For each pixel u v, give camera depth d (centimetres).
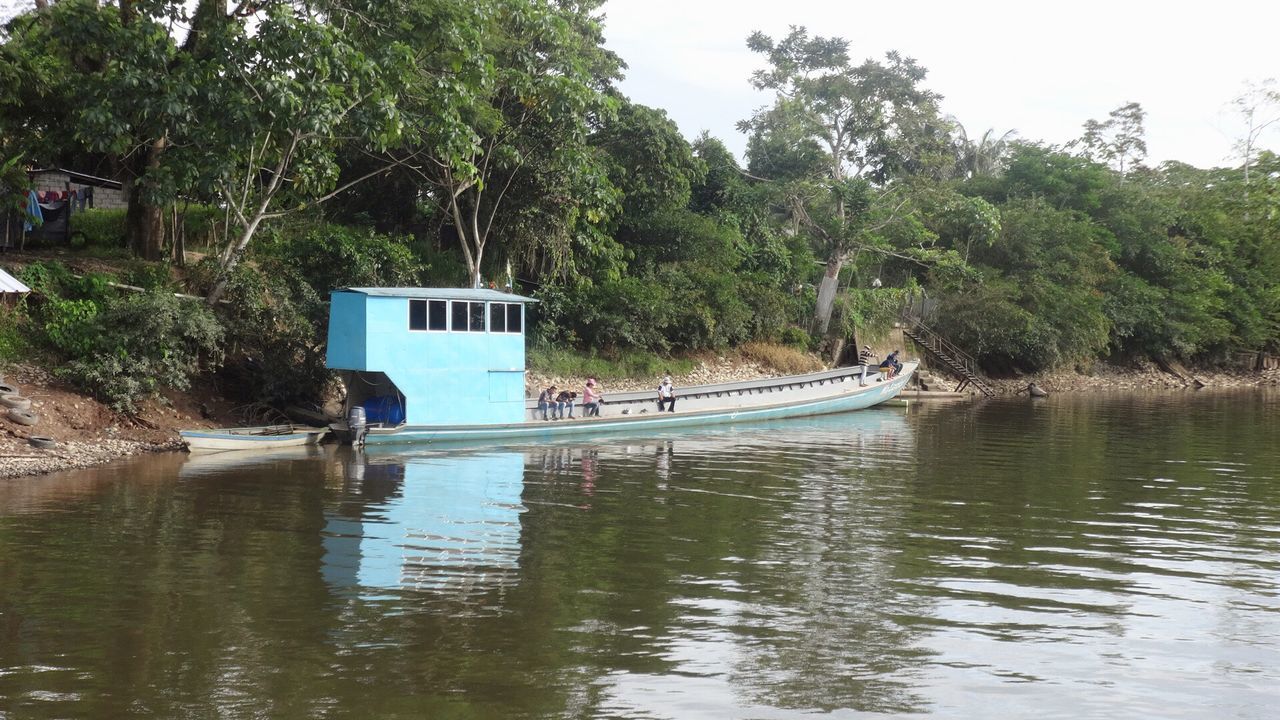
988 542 1382
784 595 1095
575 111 2852
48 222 2667
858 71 5256
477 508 1549
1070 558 1295
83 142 2425
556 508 1567
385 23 2409
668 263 3806
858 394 3488
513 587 1104
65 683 802
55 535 1296
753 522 1489
